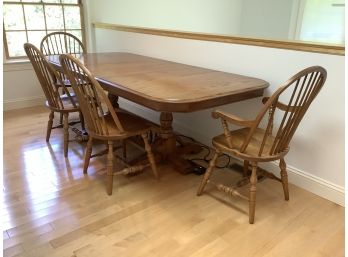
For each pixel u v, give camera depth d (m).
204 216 1.76
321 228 1.68
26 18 3.35
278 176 2.17
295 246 1.54
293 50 1.88
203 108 1.65
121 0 3.78
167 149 2.34
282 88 1.42
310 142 1.95
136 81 1.91
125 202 1.88
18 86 3.49
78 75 1.75
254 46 2.08
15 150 2.50
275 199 1.94
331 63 1.73
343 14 3.95
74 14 3.65
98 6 3.66
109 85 1.89
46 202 1.85
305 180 2.03
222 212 1.80
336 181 1.88
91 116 1.85
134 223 1.69
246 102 2.23
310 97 1.53
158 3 4.05
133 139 2.50
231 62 2.26
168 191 2.00
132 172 2.06
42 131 2.90
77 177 2.14
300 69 1.87
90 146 2.11
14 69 3.39
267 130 1.57
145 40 3.00
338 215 1.79
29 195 1.92
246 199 1.73
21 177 2.11
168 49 2.77
